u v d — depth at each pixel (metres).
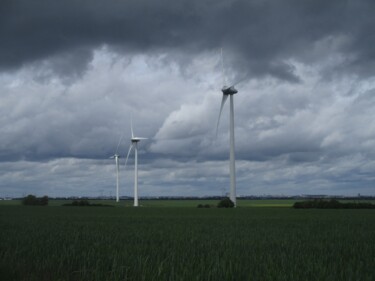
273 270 10.87
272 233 25.20
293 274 10.50
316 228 30.22
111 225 33.84
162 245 17.45
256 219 45.28
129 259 12.97
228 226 32.81
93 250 15.17
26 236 21.77
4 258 13.63
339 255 14.31
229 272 10.50
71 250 15.12
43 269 12.09
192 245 17.67
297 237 22.25
